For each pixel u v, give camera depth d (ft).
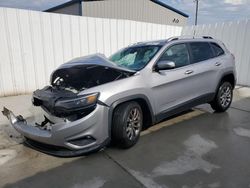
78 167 10.89
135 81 12.48
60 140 10.80
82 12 66.59
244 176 9.90
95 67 13.30
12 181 9.96
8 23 23.62
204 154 11.85
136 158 11.57
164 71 14.02
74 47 27.76
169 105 14.44
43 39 25.76
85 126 10.77
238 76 29.73
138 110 12.73
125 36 31.27
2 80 24.23
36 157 11.97
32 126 12.14
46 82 26.73
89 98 10.86
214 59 17.34
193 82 15.60
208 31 32.63
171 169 10.54
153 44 15.28
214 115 17.94
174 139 13.67
